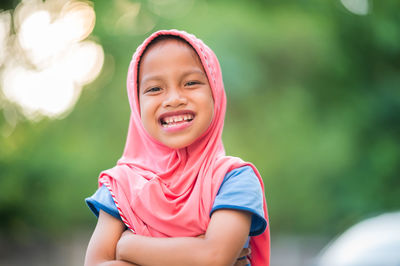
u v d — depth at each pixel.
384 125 13.02
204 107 2.19
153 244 2.03
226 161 2.19
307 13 13.11
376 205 13.11
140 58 2.32
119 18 12.22
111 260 2.15
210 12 12.50
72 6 11.49
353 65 13.14
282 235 17.56
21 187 13.26
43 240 14.20
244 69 12.02
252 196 2.09
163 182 2.20
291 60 13.22
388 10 12.28
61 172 13.04
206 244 2.00
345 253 5.09
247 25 12.37
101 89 12.75
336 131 13.30
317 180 14.78
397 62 12.91
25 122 12.61
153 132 2.23
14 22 11.15
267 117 13.88
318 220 16.70
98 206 2.26
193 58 2.24
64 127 12.99
